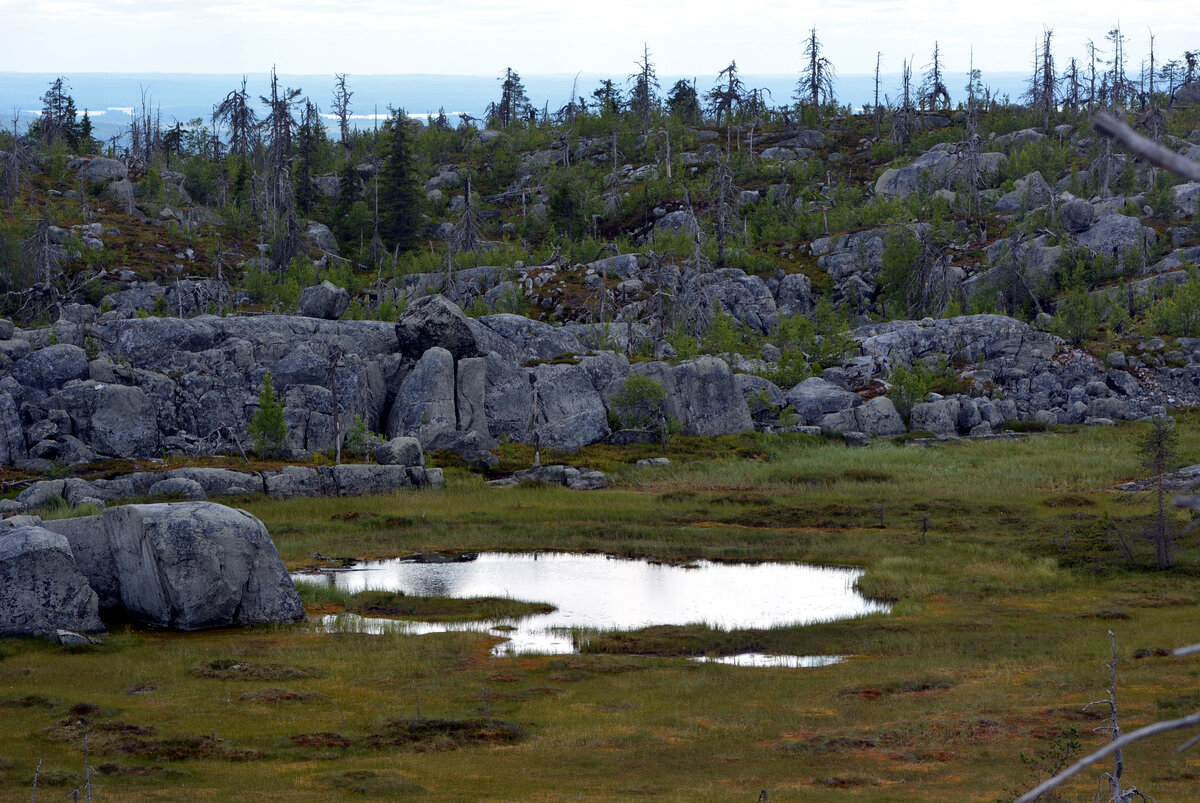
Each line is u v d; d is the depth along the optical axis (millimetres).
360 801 23672
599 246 161375
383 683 35344
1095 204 154875
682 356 112125
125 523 46250
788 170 192625
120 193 169375
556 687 34969
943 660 37938
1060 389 110250
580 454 92250
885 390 108812
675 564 58625
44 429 80438
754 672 36875
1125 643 38906
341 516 69750
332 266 155875
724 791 24344
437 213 193875
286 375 94062
